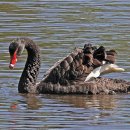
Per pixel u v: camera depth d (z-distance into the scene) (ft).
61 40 64.44
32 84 50.88
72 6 81.15
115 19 74.23
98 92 50.26
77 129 40.09
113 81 51.34
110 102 47.44
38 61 51.98
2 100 47.70
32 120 42.16
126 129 40.01
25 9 79.30
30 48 52.08
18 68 56.18
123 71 53.47
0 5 81.41
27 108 45.27
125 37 65.67
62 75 50.65
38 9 79.30
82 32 67.67
